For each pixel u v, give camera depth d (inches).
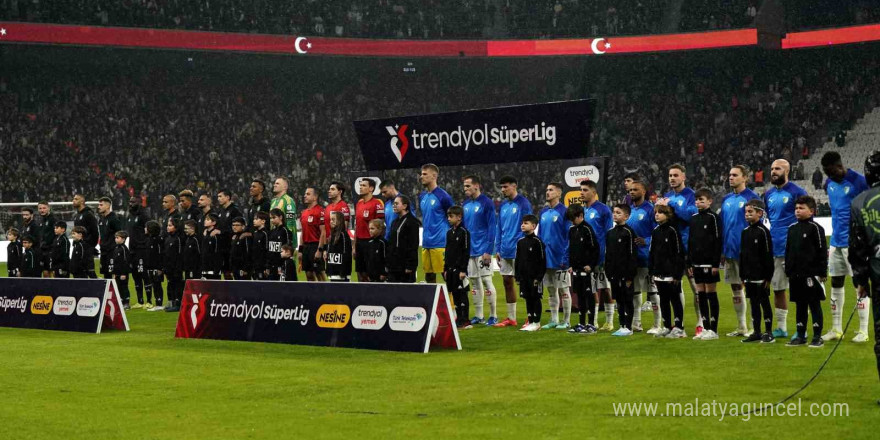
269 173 1640.0
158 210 1409.9
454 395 276.1
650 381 293.3
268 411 258.7
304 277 863.1
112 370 339.6
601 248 453.1
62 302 491.5
